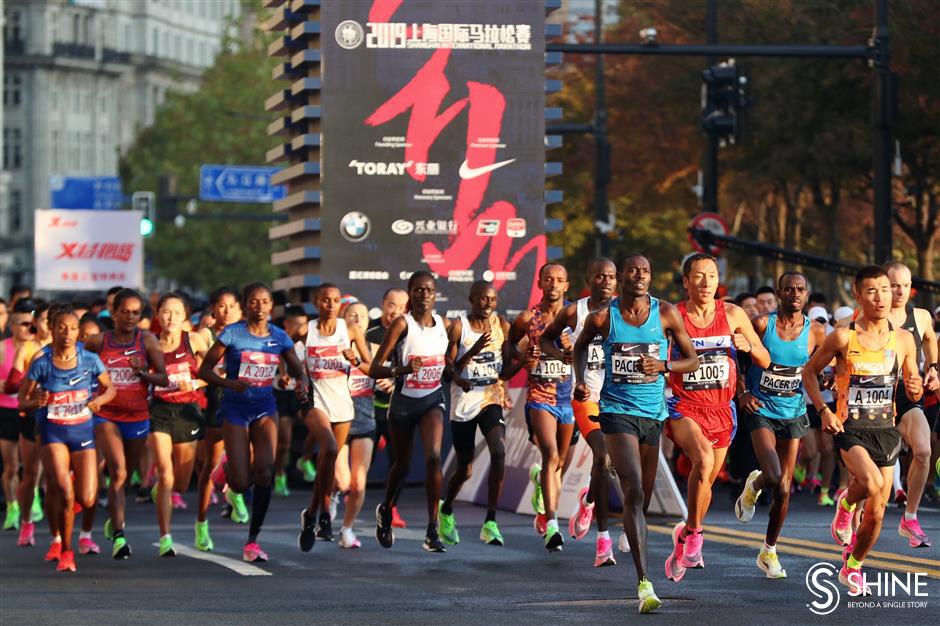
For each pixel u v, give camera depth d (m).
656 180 105.19
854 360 26.66
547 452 32.69
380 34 47.44
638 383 25.58
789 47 56.12
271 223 195.75
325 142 47.47
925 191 86.50
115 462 32.75
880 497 25.98
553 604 25.45
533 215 47.84
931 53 69.69
